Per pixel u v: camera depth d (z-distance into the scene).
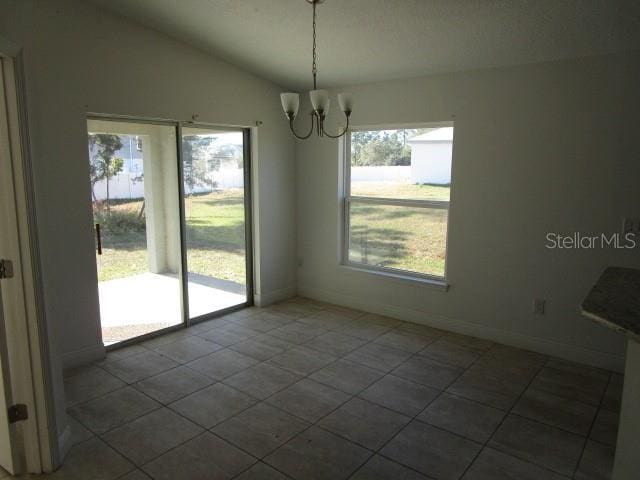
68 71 3.26
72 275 3.42
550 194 3.59
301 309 4.91
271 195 4.92
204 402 3.02
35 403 2.28
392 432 2.69
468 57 3.60
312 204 5.10
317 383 3.28
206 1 3.19
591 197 3.41
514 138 3.70
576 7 2.72
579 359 3.60
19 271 2.21
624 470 1.97
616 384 3.25
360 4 2.98
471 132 3.92
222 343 3.99
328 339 4.09
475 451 2.52
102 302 3.78
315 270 5.21
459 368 3.51
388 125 4.44
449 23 3.10
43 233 2.30
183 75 3.96
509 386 3.23
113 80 3.51
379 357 3.71
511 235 3.82
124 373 3.41
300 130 5.07
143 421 2.79
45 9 3.11
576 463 2.41
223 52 4.08
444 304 4.29
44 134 3.17
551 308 3.69
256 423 2.78
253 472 2.34
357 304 4.90
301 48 3.79
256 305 5.02
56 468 2.36
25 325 2.23
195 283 4.43
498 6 2.82
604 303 1.93
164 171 4.06
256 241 4.89
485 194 3.91
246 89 4.49
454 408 2.95
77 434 2.65
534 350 3.82
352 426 2.75
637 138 3.19
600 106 3.30
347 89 4.63
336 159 4.81
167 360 3.64
